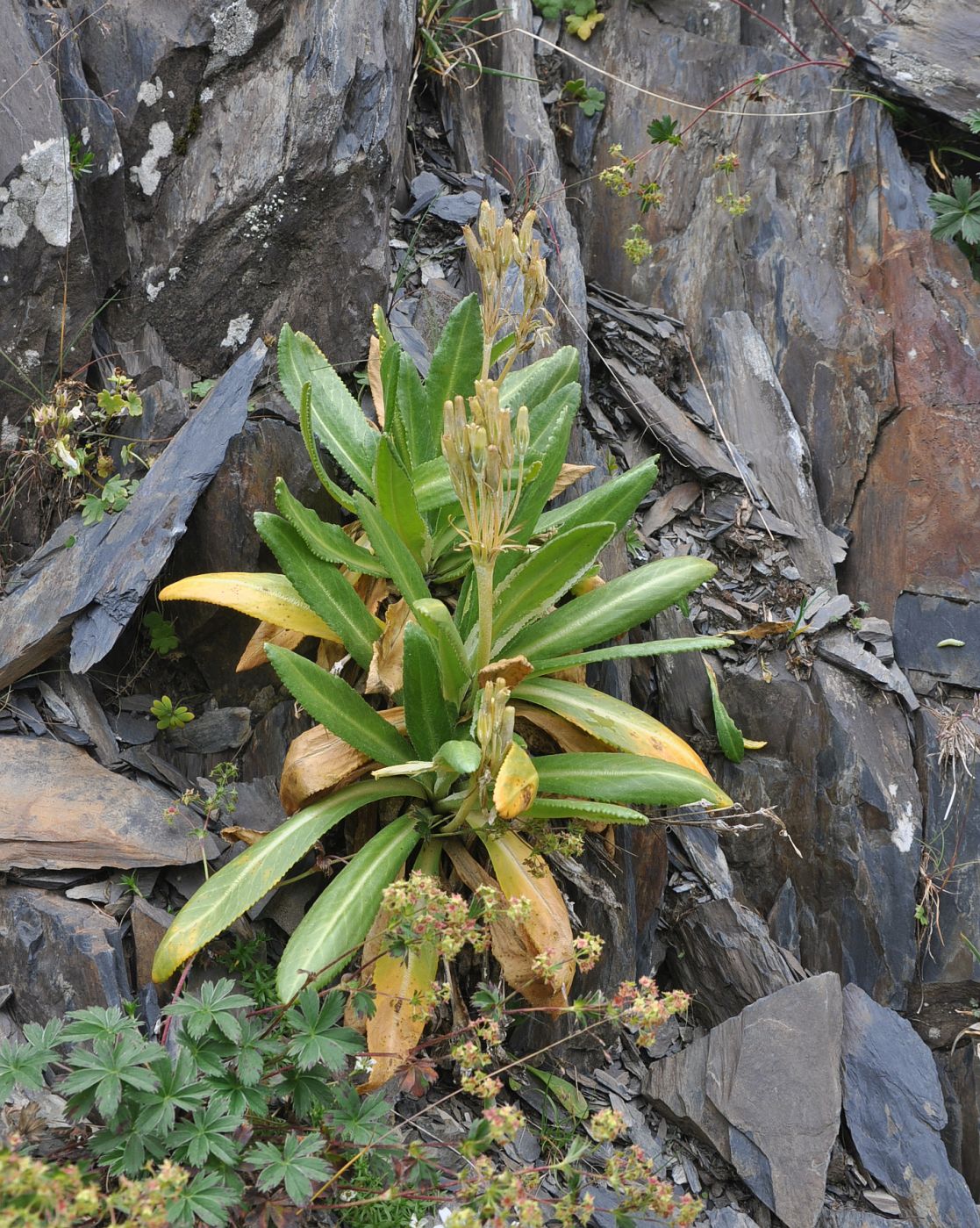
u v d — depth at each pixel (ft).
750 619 9.84
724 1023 8.42
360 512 7.22
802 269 10.93
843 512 10.43
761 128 11.34
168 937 6.81
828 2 11.78
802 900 9.37
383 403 8.72
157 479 8.45
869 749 9.34
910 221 10.96
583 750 8.18
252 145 9.16
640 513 10.30
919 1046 8.48
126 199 9.20
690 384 10.87
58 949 7.26
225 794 8.29
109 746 8.34
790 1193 7.76
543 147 11.11
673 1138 8.31
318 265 9.45
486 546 6.80
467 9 12.01
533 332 8.63
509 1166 7.57
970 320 10.55
